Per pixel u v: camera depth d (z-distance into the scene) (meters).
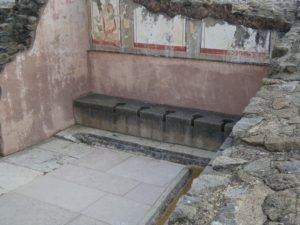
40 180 6.57
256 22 7.04
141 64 8.38
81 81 8.90
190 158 7.18
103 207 5.78
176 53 7.93
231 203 2.65
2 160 7.29
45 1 7.75
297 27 6.41
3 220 5.46
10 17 7.73
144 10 8.00
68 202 5.91
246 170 3.02
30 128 7.84
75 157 7.44
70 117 8.70
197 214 2.58
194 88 7.95
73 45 8.55
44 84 8.01
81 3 8.56
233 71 7.49
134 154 7.56
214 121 7.29
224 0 7.25
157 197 6.04
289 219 2.46
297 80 4.67
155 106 8.23
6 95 7.28
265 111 3.94
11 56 7.28
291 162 3.08
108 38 8.62
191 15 7.55
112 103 8.40
